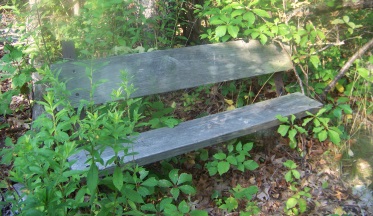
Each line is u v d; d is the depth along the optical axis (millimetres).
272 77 4105
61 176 2051
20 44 3969
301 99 3660
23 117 3828
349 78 4133
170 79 3510
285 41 3854
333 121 3850
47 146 2395
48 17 4152
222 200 3174
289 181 3355
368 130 3803
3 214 2807
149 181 2600
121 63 3334
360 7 3764
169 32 4355
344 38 4289
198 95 4188
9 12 5484
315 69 4059
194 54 3623
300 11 3762
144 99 3871
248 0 3871
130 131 2320
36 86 3826
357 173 3447
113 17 4020
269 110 3477
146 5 4398
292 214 3049
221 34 3428
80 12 4020
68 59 3666
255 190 3010
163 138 3062
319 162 3586
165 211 2645
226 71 3730
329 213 3113
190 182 3266
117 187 2033
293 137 3295
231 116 3396
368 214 3117
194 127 3227
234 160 3143
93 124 2189
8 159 2553
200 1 4590
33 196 1969
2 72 4309
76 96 3125
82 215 2234
